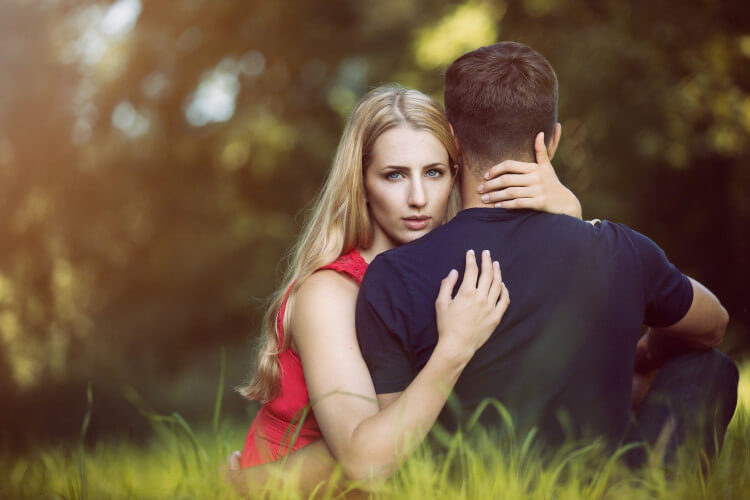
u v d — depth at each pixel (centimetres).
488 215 256
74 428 1163
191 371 1691
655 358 297
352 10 1731
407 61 1455
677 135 1230
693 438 254
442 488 222
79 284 1647
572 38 1286
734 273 1408
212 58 1769
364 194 299
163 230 1766
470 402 246
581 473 235
